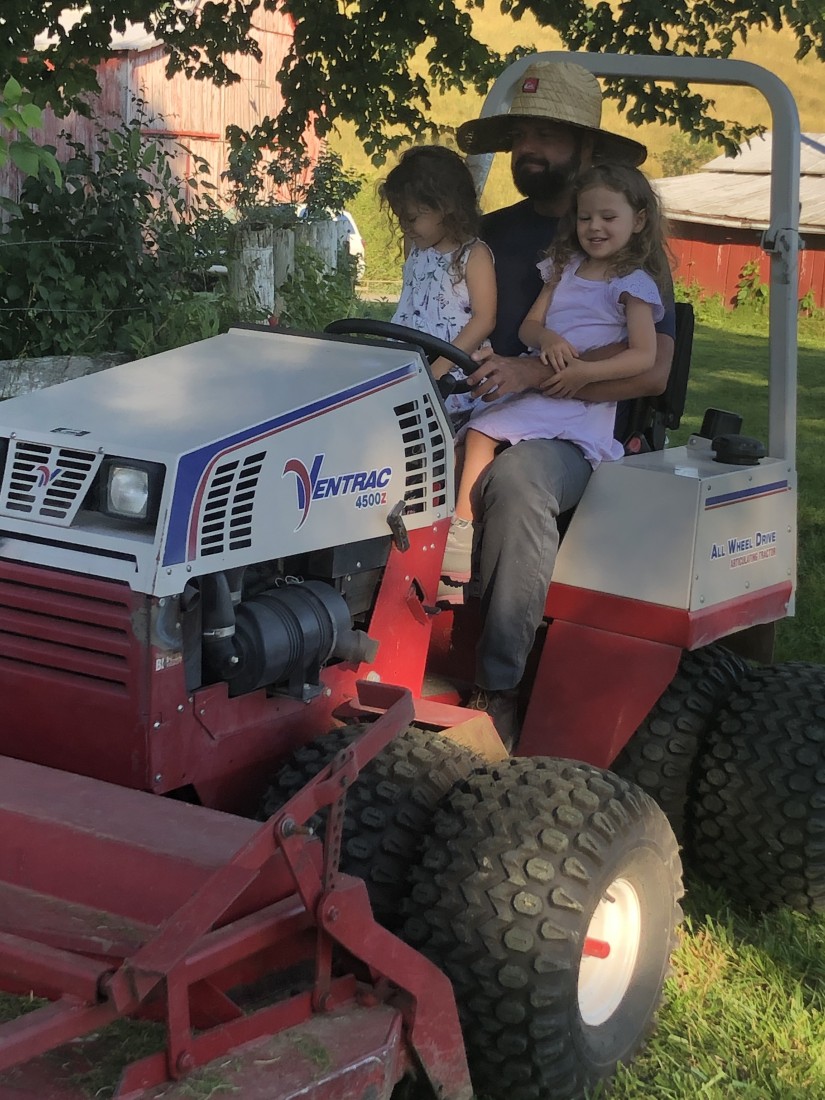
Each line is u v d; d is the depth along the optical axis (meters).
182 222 8.31
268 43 17.25
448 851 2.50
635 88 7.99
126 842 2.17
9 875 2.28
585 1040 2.56
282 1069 2.02
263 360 3.02
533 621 3.19
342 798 2.16
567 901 2.46
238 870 1.99
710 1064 2.74
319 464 2.72
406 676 3.09
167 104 15.73
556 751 3.25
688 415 11.94
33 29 7.53
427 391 3.01
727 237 21.50
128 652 2.42
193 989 2.09
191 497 2.43
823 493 8.87
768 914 3.48
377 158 8.60
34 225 6.91
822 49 8.30
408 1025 2.24
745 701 3.41
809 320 20.53
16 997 2.27
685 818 3.48
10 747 2.62
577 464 3.33
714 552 3.27
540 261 3.68
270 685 2.69
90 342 6.76
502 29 28.55
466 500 3.33
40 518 2.50
